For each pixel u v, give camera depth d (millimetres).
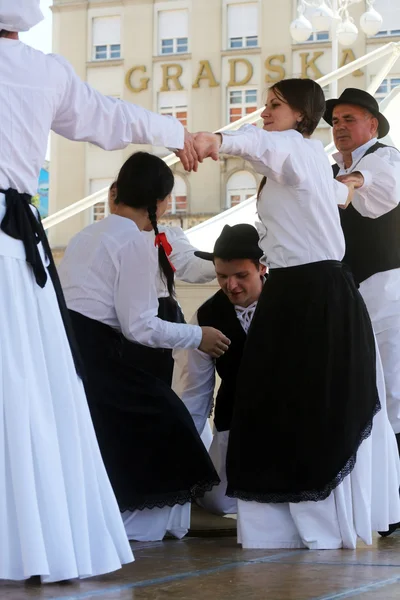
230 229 5160
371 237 5547
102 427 4559
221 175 38938
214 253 5180
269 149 4207
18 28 3342
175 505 4754
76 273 4648
